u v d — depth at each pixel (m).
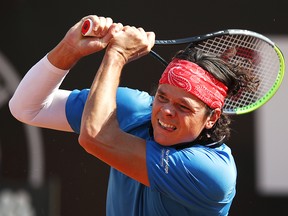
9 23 21.69
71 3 21.62
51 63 11.04
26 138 21.69
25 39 21.72
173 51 21.03
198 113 10.39
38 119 11.80
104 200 21.61
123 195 11.28
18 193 21.59
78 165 21.66
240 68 10.92
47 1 21.66
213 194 10.65
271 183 21.48
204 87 10.37
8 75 21.67
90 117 10.31
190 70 10.34
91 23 10.53
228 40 13.30
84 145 10.36
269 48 12.78
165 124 10.40
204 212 10.93
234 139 21.47
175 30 21.39
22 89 11.38
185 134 10.45
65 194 21.67
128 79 21.25
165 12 21.41
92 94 10.45
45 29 21.70
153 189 10.55
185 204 10.73
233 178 10.88
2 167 21.64
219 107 10.62
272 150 21.47
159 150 10.46
